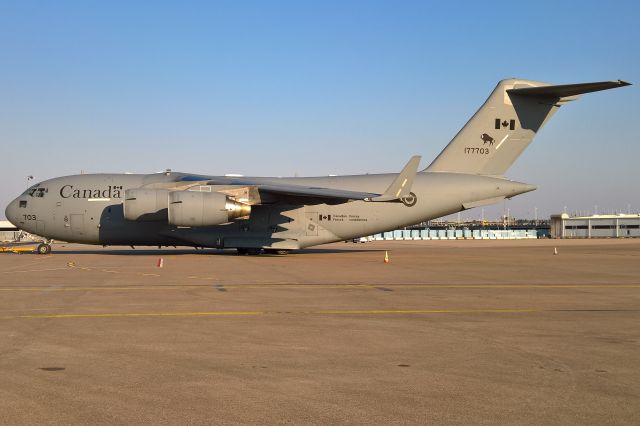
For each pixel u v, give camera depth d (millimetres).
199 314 10656
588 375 6656
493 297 13289
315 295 13406
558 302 12531
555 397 5848
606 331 9273
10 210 28000
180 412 5344
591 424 5109
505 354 7660
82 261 23281
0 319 10031
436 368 6938
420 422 5129
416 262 24406
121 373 6617
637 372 6793
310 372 6727
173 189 26797
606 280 17141
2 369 6758
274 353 7645
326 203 27312
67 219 27656
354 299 12781
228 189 26484
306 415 5285
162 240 28000
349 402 5664
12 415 5223
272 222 28078
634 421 5188
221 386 6152
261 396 5828
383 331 9164
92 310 11023
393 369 6887
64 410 5367
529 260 26094
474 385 6258
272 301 12375
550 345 8219
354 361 7250
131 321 9906
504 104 28812
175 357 7398
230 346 8039
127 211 25844
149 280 16297
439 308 11578
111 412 5328
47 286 14766
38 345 8031
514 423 5121
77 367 6867
